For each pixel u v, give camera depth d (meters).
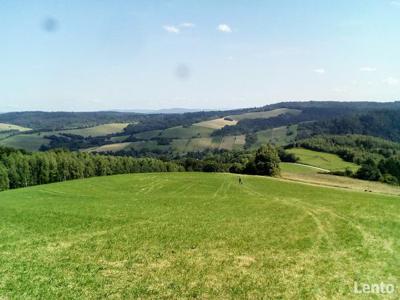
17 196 65.25
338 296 21.59
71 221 42.38
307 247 31.47
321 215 45.16
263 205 53.75
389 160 114.31
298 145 175.25
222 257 28.91
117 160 148.75
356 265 26.80
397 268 26.17
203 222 41.81
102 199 61.41
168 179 91.94
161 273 25.47
